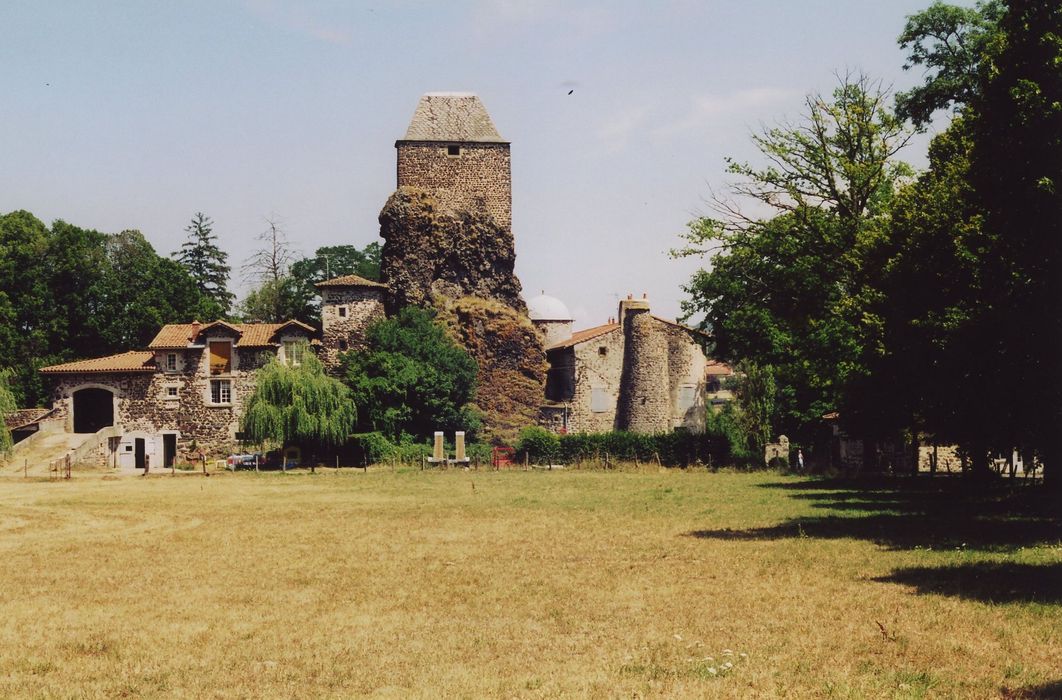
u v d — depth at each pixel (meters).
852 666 14.51
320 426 73.69
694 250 53.81
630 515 37.06
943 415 33.28
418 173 99.81
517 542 29.47
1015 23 27.36
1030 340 27.61
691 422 96.69
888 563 23.48
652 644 16.09
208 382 82.62
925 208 36.53
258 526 35.34
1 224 101.44
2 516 39.94
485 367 93.88
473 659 15.45
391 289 95.31
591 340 95.06
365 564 25.47
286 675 14.74
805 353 55.59
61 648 16.75
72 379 81.75
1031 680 13.55
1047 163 25.86
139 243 107.94
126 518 38.97
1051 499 37.31
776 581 21.48
